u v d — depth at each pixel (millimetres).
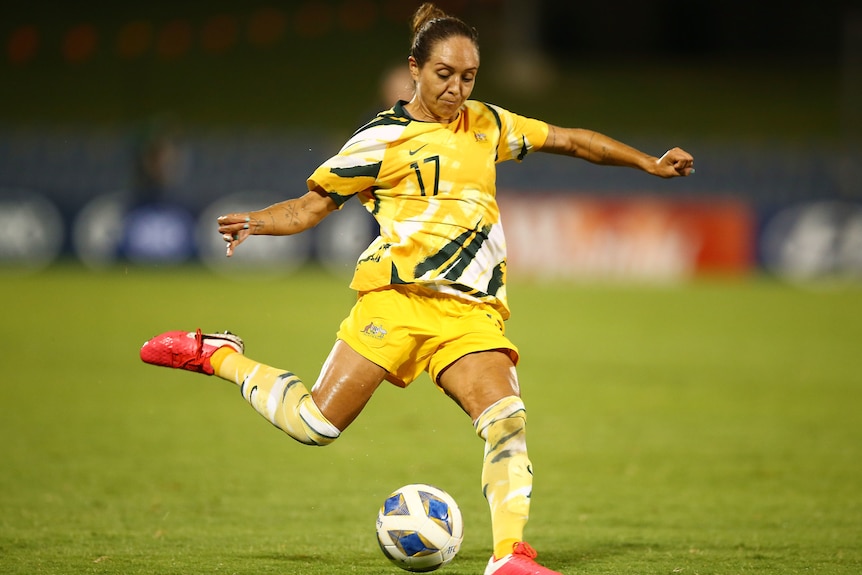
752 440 26531
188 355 15047
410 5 114438
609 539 17453
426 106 14320
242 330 45062
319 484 21562
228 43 113250
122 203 70750
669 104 112000
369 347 14289
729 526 18391
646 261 71188
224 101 105312
